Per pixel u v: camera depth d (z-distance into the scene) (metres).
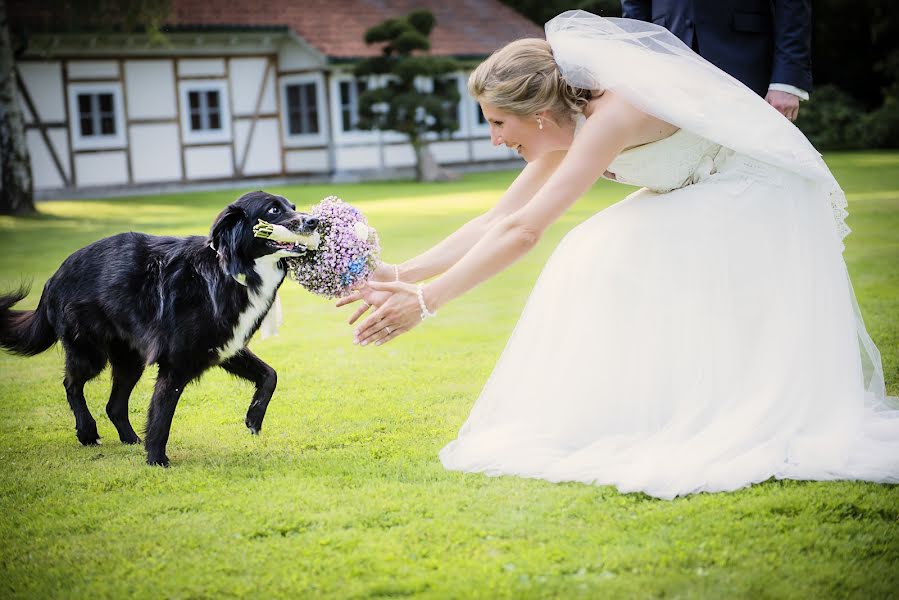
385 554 3.06
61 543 3.30
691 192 3.97
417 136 24.86
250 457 4.28
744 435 3.75
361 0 28.27
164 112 24.81
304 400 5.32
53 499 3.78
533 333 4.14
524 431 4.04
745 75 4.30
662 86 3.66
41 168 23.33
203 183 25.48
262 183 26.31
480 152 29.12
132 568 3.06
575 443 3.95
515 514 3.37
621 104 3.66
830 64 33.66
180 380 4.27
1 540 3.35
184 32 24.06
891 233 10.77
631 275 3.91
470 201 18.00
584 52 3.63
